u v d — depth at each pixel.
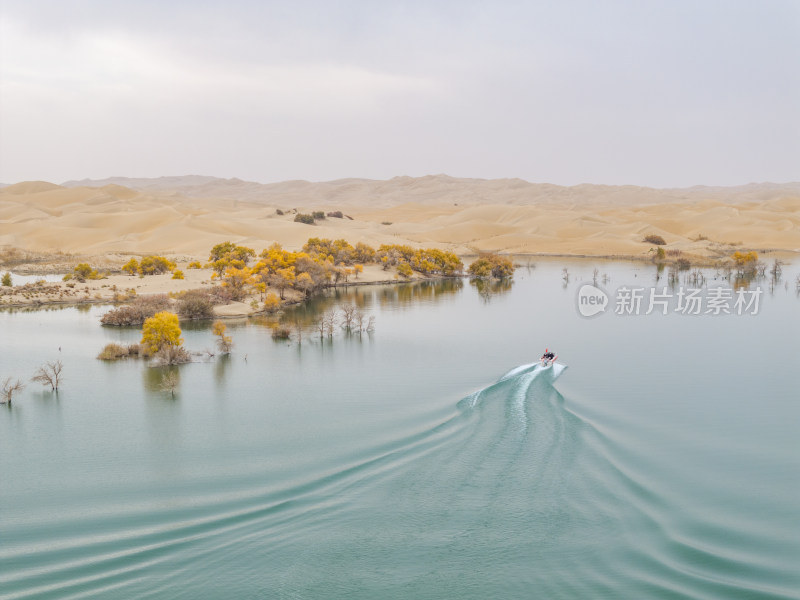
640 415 67.94
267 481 52.12
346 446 59.44
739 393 76.69
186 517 45.91
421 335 115.38
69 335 116.00
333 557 39.97
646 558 40.12
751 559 40.31
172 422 67.94
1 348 105.12
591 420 65.19
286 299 158.25
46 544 42.28
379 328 123.00
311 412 70.56
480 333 117.19
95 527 44.62
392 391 78.50
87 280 192.12
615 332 117.81
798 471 53.69
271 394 78.12
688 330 119.81
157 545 41.81
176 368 92.00
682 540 42.25
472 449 56.47
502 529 43.06
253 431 64.69
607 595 36.31
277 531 43.34
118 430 65.62
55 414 71.06
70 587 37.06
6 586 37.19
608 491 48.59
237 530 43.59
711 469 53.78
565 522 44.06
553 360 93.06
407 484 49.88
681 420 66.31
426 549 40.78
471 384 81.12
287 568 38.94
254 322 131.38
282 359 97.06
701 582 37.69
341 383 82.81
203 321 132.12
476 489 48.78
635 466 53.50
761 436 61.94
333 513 45.62
